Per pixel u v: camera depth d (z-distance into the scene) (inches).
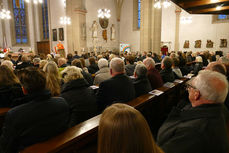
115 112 26.6
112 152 25.2
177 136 49.1
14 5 772.6
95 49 639.8
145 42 514.3
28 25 805.2
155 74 139.6
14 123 56.7
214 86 50.3
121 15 798.5
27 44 810.2
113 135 25.0
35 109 59.7
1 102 97.8
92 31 651.5
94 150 69.3
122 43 807.1
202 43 599.8
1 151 59.1
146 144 25.6
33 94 61.3
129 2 764.0
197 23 603.8
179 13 631.2
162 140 55.8
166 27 666.8
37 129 59.1
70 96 88.7
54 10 685.3
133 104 96.0
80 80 93.0
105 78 155.2
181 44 644.1
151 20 509.0
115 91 98.6
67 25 610.5
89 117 92.4
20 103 98.0
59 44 576.1
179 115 57.3
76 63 168.9
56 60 247.9
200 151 44.5
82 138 63.7
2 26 753.6
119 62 103.3
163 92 121.6
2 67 99.2
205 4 220.8
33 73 61.8
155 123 126.6
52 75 108.3
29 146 55.7
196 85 53.9
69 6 589.0
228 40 549.6
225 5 226.5
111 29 756.0
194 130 46.2
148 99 105.7
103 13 564.1
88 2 631.8
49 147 54.7
